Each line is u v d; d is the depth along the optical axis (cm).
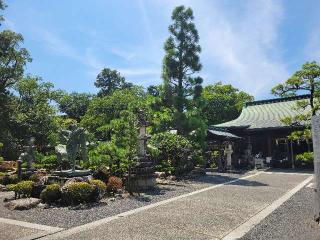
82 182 1004
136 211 848
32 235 630
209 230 659
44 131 3086
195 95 2073
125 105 3197
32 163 1645
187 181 1562
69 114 4800
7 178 1411
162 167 1709
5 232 657
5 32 2859
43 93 3303
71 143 1242
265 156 2800
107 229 673
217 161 2345
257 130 2561
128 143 1416
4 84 3080
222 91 4112
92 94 5088
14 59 3028
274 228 671
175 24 2108
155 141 1762
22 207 888
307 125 1955
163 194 1145
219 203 954
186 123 1956
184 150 1788
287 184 1413
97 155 1384
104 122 2800
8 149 2878
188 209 867
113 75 5584
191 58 2044
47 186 991
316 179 718
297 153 2739
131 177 1238
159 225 699
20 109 3212
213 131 2248
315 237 606
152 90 2333
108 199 1027
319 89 1770
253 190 1229
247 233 636
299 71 1722
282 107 2906
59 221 752
